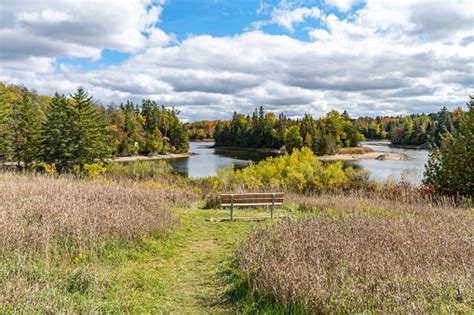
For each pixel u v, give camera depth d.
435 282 4.16
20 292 3.97
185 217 10.27
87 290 4.59
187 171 50.19
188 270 5.93
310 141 78.44
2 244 5.55
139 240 7.04
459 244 5.84
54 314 3.68
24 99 52.41
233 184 18.73
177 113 121.50
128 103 118.81
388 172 40.12
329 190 17.69
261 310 4.23
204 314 4.36
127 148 79.06
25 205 7.49
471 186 15.09
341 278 4.29
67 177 17.41
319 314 3.89
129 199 9.91
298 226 6.95
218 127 127.44
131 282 5.17
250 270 5.17
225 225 9.40
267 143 102.62
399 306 3.59
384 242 5.84
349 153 79.50
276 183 19.23
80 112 43.56
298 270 4.50
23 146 49.81
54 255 5.69
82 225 6.70
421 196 14.58
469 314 3.55
